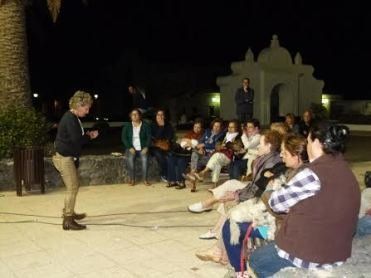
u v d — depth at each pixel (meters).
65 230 6.30
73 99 6.26
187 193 8.65
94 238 5.95
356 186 2.98
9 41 10.26
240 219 4.07
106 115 34.31
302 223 2.97
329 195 2.91
